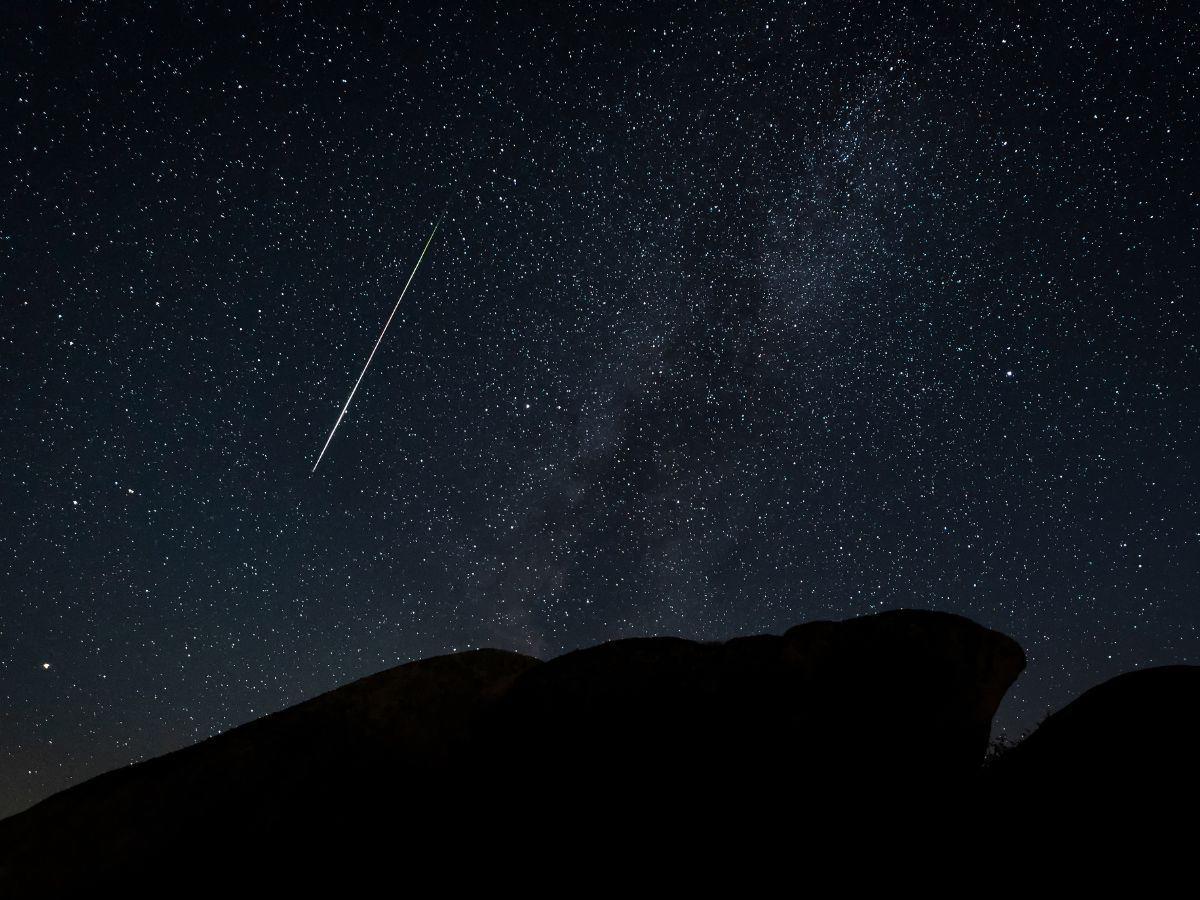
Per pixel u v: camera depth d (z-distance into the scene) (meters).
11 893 2.01
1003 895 1.78
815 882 1.98
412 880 2.14
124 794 2.25
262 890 2.08
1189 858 1.59
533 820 2.23
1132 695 2.12
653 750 2.34
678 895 2.00
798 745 2.32
